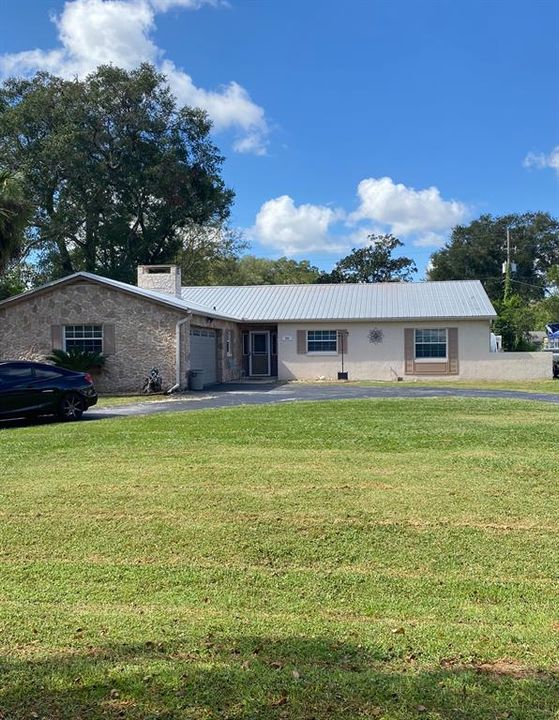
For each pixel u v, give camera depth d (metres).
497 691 3.16
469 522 5.89
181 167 39.28
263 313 27.95
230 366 27.56
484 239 67.25
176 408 15.92
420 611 4.21
